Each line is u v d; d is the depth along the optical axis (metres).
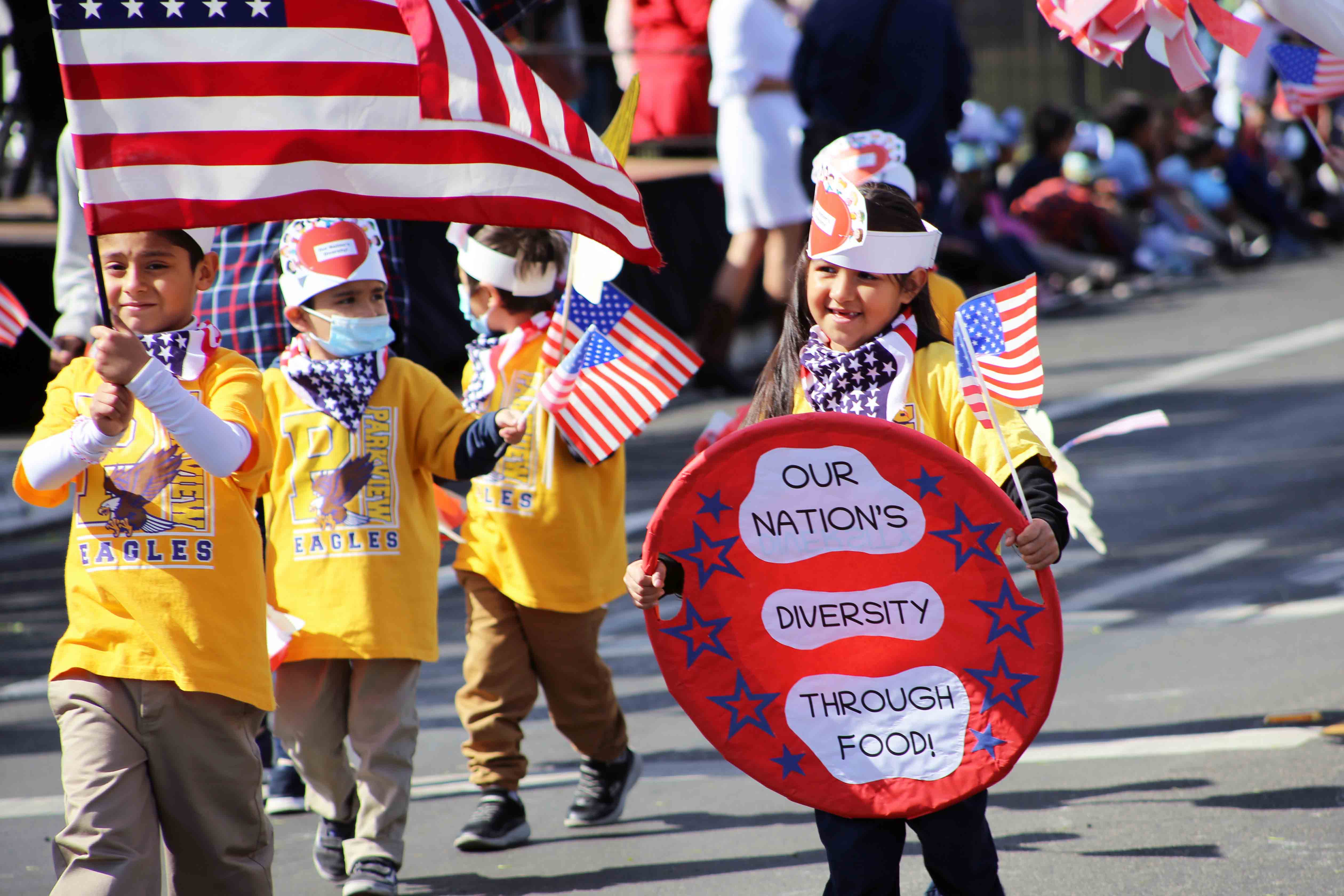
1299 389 36.94
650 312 37.06
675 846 14.55
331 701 13.60
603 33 45.81
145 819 10.35
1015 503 9.95
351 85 11.02
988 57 81.06
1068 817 14.48
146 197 10.77
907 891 13.06
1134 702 17.81
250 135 10.92
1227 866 13.00
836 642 10.07
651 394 14.64
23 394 35.31
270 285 15.89
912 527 9.93
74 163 17.06
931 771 9.95
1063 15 13.29
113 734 10.34
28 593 25.11
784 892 13.18
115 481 10.57
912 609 9.99
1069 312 51.84
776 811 15.46
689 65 42.94
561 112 11.34
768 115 35.34
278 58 10.88
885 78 22.83
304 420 13.52
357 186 11.23
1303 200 71.06
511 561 14.72
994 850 10.29
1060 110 55.25
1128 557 24.52
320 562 13.40
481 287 15.13
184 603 10.45
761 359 42.16
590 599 14.84
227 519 10.68
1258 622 20.69
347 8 10.92
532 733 18.55
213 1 10.73
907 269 10.34
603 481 15.12
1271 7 14.80
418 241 32.47
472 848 14.65
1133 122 60.47
